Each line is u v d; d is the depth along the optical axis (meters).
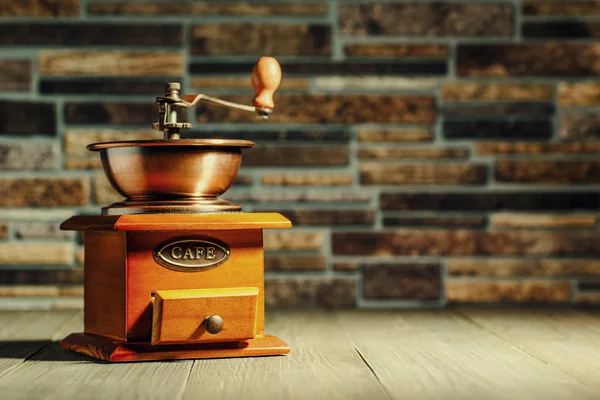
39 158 1.82
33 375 1.14
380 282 1.86
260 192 1.84
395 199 1.86
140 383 1.08
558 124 1.88
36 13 1.82
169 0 1.83
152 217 1.18
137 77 1.83
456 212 1.87
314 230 1.85
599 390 1.03
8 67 1.82
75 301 1.82
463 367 1.18
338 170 1.86
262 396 1.01
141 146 1.18
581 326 1.57
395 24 1.86
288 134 1.85
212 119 1.84
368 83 1.86
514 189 1.88
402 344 1.37
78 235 1.83
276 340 1.29
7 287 1.81
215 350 1.24
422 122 1.87
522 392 1.02
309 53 1.85
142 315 1.21
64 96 1.83
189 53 1.84
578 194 1.88
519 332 1.49
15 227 1.81
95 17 1.83
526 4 1.88
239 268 1.25
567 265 1.88
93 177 1.83
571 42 1.89
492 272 1.87
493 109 1.88
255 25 1.85
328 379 1.10
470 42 1.88
